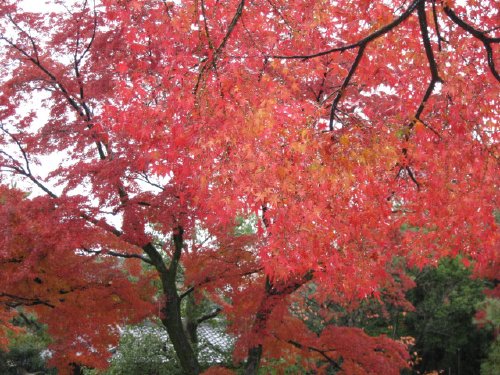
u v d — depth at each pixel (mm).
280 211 3795
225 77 3922
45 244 7473
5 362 16562
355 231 4629
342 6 4871
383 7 4578
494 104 4688
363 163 4137
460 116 4637
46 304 8656
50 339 17250
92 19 8562
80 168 7562
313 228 3934
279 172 3729
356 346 9266
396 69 5316
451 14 4285
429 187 5070
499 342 16125
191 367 9648
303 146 3682
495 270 13039
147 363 13453
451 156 4863
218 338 15258
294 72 5078
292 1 4699
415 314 19750
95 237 8320
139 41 4863
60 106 8734
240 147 3707
